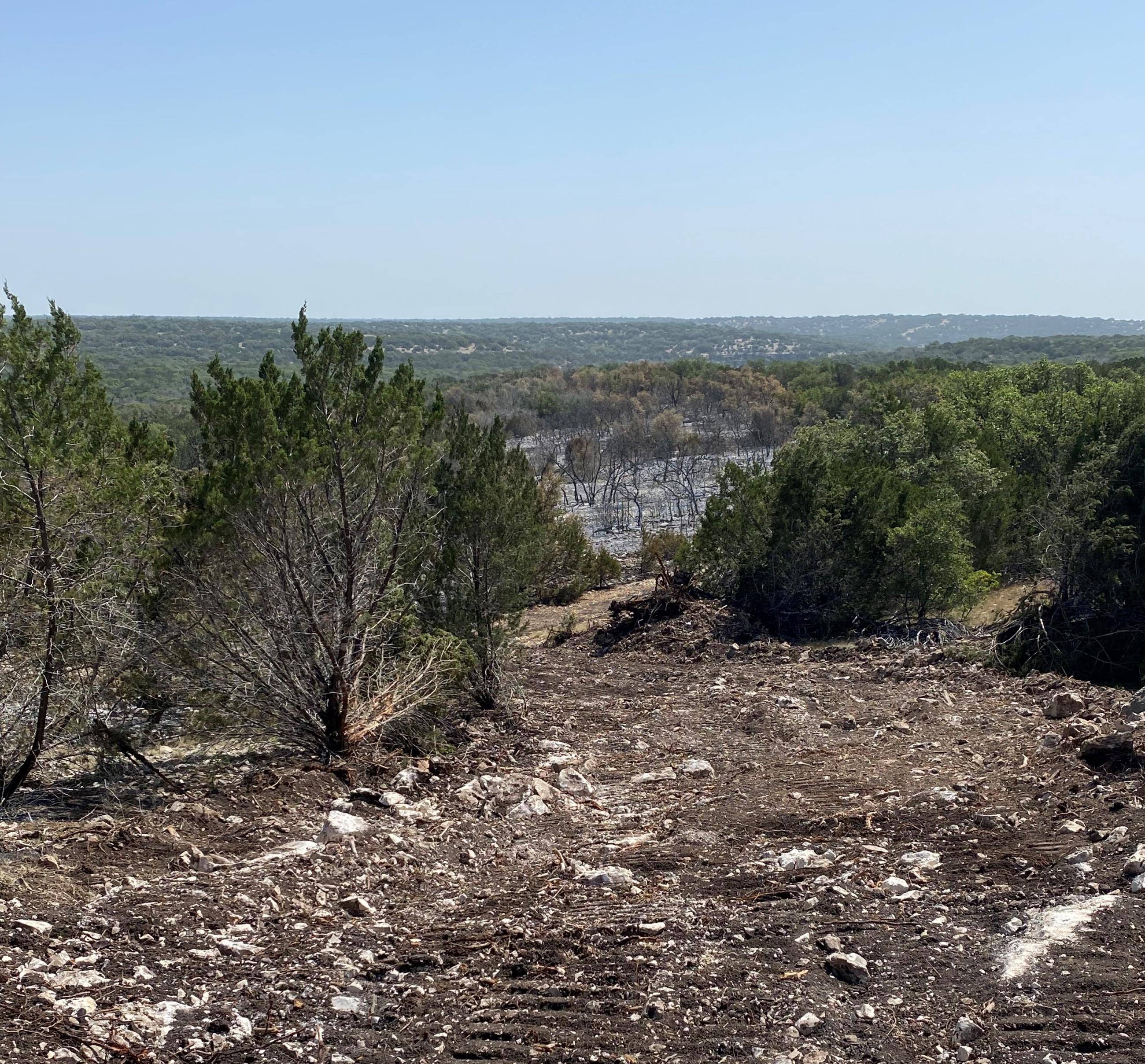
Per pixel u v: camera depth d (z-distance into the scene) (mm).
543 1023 4816
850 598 19500
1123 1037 4297
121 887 6254
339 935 5816
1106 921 5324
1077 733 8820
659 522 52219
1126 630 17188
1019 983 4836
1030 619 17719
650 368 99312
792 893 6238
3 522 8781
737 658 16844
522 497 12820
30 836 7094
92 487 8922
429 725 10906
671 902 6270
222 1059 4492
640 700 13852
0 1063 4129
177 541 9430
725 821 8031
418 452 10320
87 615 8812
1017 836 6914
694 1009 4863
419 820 8094
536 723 12078
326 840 7391
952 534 19375
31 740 9062
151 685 9578
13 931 5371
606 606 25266
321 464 9641
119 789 9242
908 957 5242
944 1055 4355
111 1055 4363
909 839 7129
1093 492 18422
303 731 9906
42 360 9133
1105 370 62625
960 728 10609
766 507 20250
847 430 27234
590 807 8812
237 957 5465
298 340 9883
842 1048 4453
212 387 10594
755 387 84875
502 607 12508
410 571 11516
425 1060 4547
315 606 9812
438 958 5531
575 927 5910
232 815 7918
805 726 11508
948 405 27141
